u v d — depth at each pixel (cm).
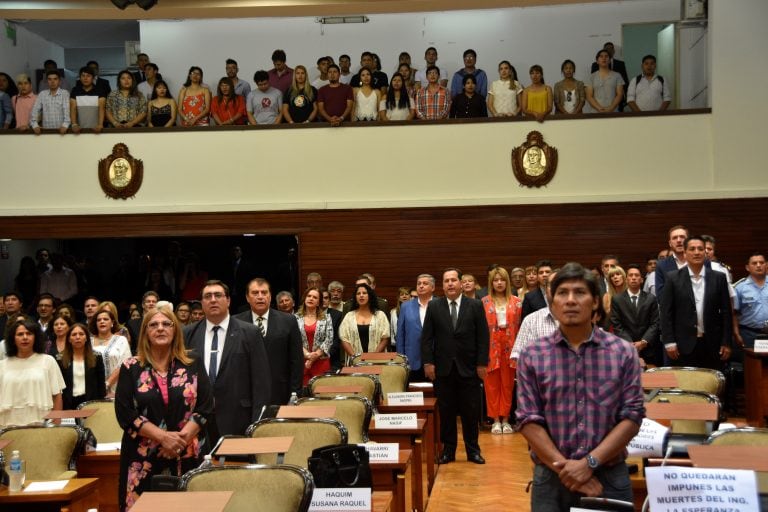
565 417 362
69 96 1381
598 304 369
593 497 343
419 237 1339
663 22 1571
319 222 1348
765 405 847
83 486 532
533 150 1323
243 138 1354
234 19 1644
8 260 1552
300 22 1638
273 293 1691
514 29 1609
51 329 925
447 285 870
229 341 606
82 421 710
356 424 630
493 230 1330
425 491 748
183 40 1650
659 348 919
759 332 995
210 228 1352
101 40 1875
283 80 1469
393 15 1625
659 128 1311
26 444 598
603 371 362
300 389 727
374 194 1345
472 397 875
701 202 1301
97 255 1727
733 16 1302
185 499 351
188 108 1382
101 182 1352
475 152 1334
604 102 1391
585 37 1595
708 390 607
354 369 801
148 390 508
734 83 1304
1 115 1395
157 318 511
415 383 926
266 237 1697
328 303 1109
